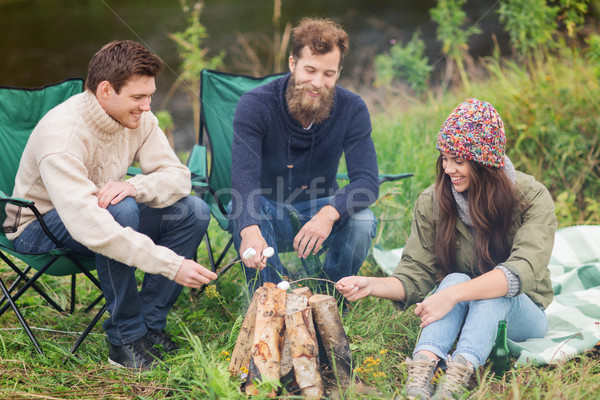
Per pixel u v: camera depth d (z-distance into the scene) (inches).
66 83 106.2
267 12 447.8
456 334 79.5
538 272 80.4
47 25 440.5
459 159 81.4
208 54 322.7
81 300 109.2
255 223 92.3
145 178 87.1
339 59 94.0
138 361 83.7
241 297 103.0
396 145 159.3
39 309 103.2
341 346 76.4
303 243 92.9
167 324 96.9
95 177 87.1
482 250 83.7
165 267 79.5
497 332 78.3
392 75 219.5
